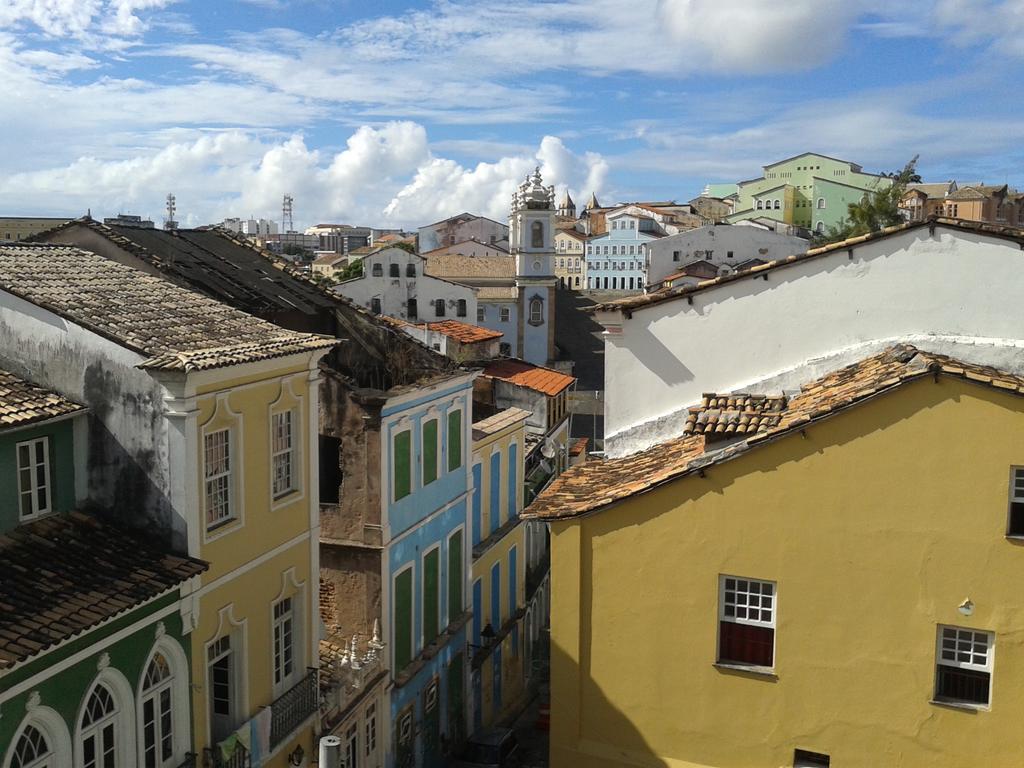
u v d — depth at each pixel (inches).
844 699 525.7
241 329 693.3
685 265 3545.8
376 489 866.1
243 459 639.8
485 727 1167.6
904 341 695.1
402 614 927.7
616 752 569.9
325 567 885.8
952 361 544.4
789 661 534.3
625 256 4722.0
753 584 544.1
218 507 622.8
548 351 3302.2
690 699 555.5
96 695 523.2
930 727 510.9
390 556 891.4
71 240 868.0
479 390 1708.9
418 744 959.6
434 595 1008.9
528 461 1482.5
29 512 565.3
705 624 549.3
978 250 677.9
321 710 748.0
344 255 5482.3
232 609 634.8
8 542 540.7
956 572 500.1
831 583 523.2
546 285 3282.5
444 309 3221.0
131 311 650.8
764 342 732.0
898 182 2304.4
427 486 979.9
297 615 722.2
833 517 520.1
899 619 512.1
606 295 4042.8
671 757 560.7
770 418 608.7
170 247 948.6
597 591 568.7
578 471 683.4
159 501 589.0
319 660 777.6
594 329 3508.9
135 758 549.3
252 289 925.2
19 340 610.9
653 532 555.2
